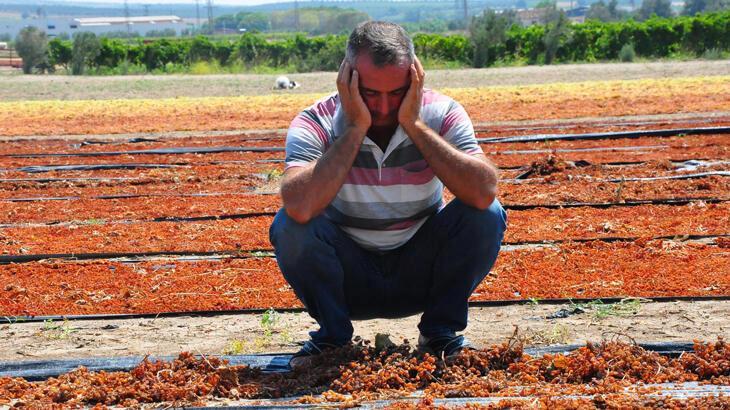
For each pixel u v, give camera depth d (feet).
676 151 41.55
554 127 52.65
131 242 26.84
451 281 14.71
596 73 97.91
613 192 32.14
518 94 74.69
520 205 30.30
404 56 13.07
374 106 13.52
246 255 24.73
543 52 124.88
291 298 20.49
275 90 90.74
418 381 13.82
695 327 17.24
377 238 14.71
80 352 17.11
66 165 43.60
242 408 12.84
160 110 71.36
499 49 122.93
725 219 27.22
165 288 21.71
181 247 26.00
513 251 24.16
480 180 13.60
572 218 28.27
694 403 12.15
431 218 14.74
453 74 102.42
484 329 17.57
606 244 24.49
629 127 50.21
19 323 19.42
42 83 102.22
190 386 13.67
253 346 16.99
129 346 17.40
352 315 15.88
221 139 52.44
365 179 14.28
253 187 36.70
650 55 124.98
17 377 14.89
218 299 20.58
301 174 13.56
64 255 25.29
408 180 14.32
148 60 131.95
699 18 124.36
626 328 17.33
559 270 22.03
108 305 20.47
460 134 14.30
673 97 66.80
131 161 44.73
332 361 14.47
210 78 106.11
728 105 59.88
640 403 12.27
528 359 14.37
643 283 20.54
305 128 14.32
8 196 36.24
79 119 66.44
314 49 135.03
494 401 12.67
